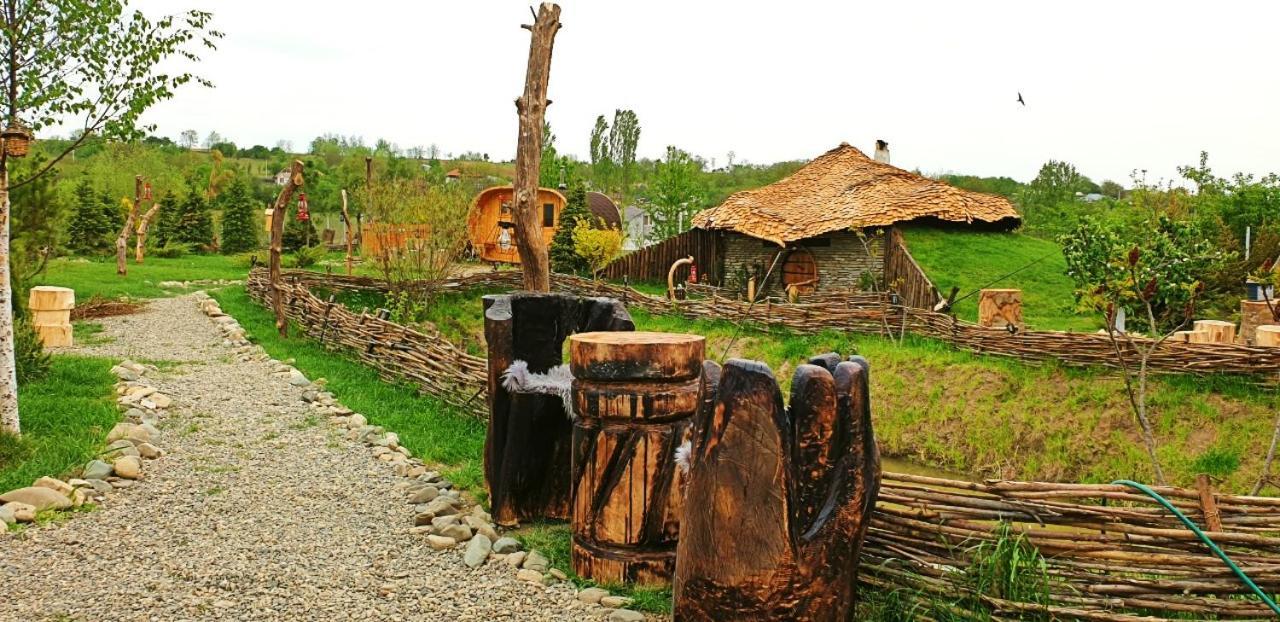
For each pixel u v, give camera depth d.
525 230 12.15
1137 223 20.16
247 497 6.19
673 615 3.96
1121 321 13.40
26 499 5.56
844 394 3.75
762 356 15.25
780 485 3.58
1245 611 3.87
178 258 33.41
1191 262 12.62
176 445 7.34
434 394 9.55
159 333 13.62
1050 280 19.02
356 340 11.70
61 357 10.21
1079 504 4.18
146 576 4.76
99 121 7.08
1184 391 10.55
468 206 20.02
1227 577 3.94
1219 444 9.72
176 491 6.22
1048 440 10.86
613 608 4.53
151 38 7.11
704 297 20.69
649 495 4.71
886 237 20.47
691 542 3.76
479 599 4.62
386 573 4.94
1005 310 14.53
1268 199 22.48
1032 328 14.14
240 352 12.05
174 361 11.16
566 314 6.29
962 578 4.11
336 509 6.02
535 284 12.40
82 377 9.10
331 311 12.68
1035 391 11.63
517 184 12.13
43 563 4.84
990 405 11.73
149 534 5.39
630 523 4.74
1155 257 12.16
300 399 9.27
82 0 6.66
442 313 18.34
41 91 6.73
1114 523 4.09
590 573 4.88
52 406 7.75
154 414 8.16
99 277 21.94
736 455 3.63
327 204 48.25
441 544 5.32
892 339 14.68
